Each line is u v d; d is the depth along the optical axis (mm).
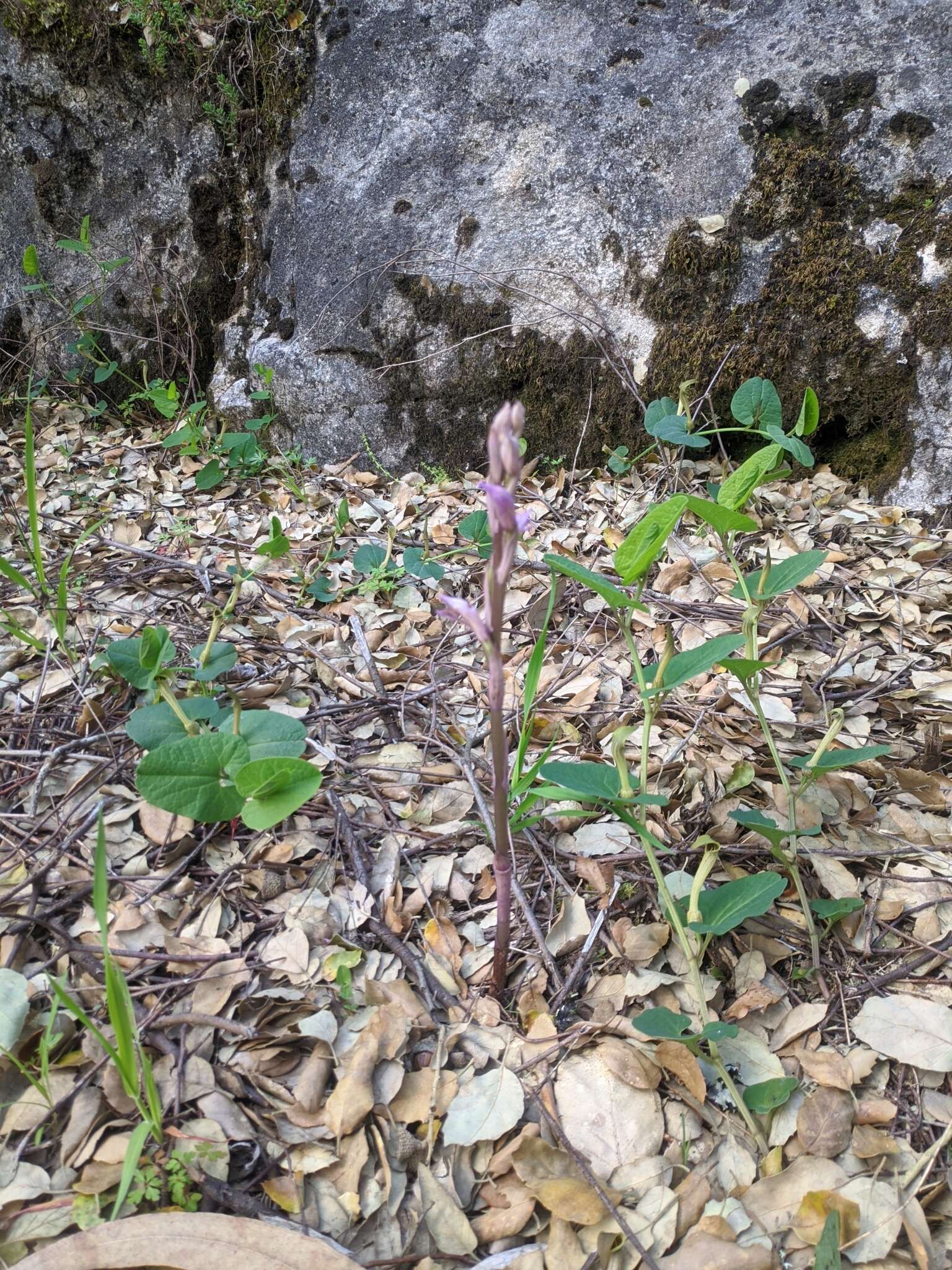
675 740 612
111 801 531
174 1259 354
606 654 704
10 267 1157
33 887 476
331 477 977
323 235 980
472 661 694
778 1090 412
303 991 451
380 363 974
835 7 849
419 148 943
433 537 855
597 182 912
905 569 796
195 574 757
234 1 974
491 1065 439
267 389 1016
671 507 407
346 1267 356
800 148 861
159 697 581
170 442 965
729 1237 376
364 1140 401
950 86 830
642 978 469
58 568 750
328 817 545
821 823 553
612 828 546
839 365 888
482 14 917
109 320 1143
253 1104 412
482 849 537
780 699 654
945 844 544
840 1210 381
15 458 991
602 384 943
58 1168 385
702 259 892
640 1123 419
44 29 1037
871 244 860
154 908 479
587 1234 380
